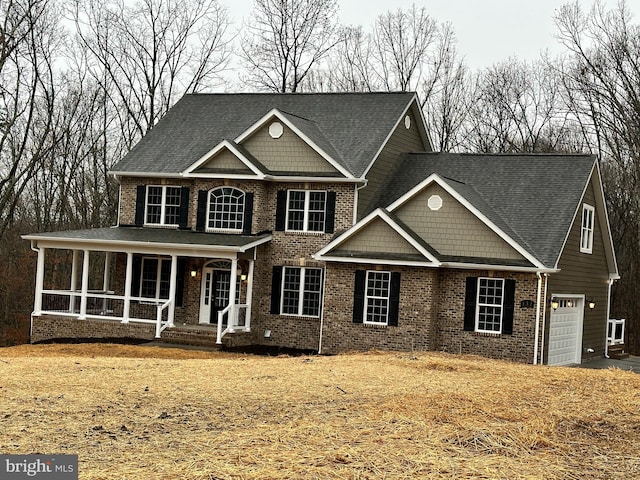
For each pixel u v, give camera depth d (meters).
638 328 44.03
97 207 45.94
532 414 11.80
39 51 38.91
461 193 27.12
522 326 25.91
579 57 40.19
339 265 27.56
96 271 49.28
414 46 50.34
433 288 26.47
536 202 28.33
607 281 32.44
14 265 45.75
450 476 8.78
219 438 10.08
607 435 10.94
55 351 25.41
